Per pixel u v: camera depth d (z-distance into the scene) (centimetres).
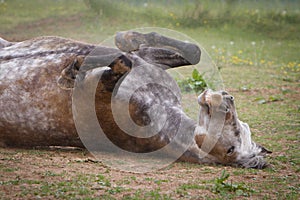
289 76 4334
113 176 1838
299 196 1709
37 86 2106
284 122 2855
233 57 4956
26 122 2130
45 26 5466
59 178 1752
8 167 1847
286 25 6494
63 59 2134
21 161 1939
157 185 1748
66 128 2120
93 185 1697
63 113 2095
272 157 2200
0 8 5988
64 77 2019
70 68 2009
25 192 1599
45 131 2136
